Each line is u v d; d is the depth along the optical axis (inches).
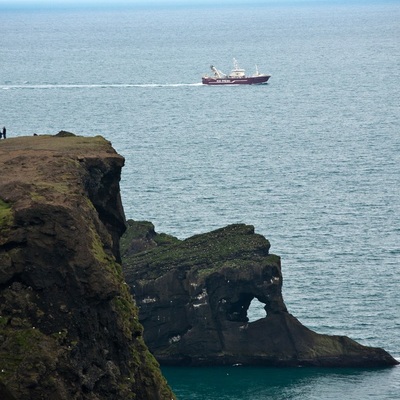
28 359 4232.3
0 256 4372.5
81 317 4377.5
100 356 4424.2
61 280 4387.3
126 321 4662.9
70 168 5029.5
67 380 4276.6
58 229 4409.5
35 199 4542.3
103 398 4404.5
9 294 4357.8
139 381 4677.7
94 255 4424.2
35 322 4338.1
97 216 4781.0
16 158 5177.2
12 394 4178.2
